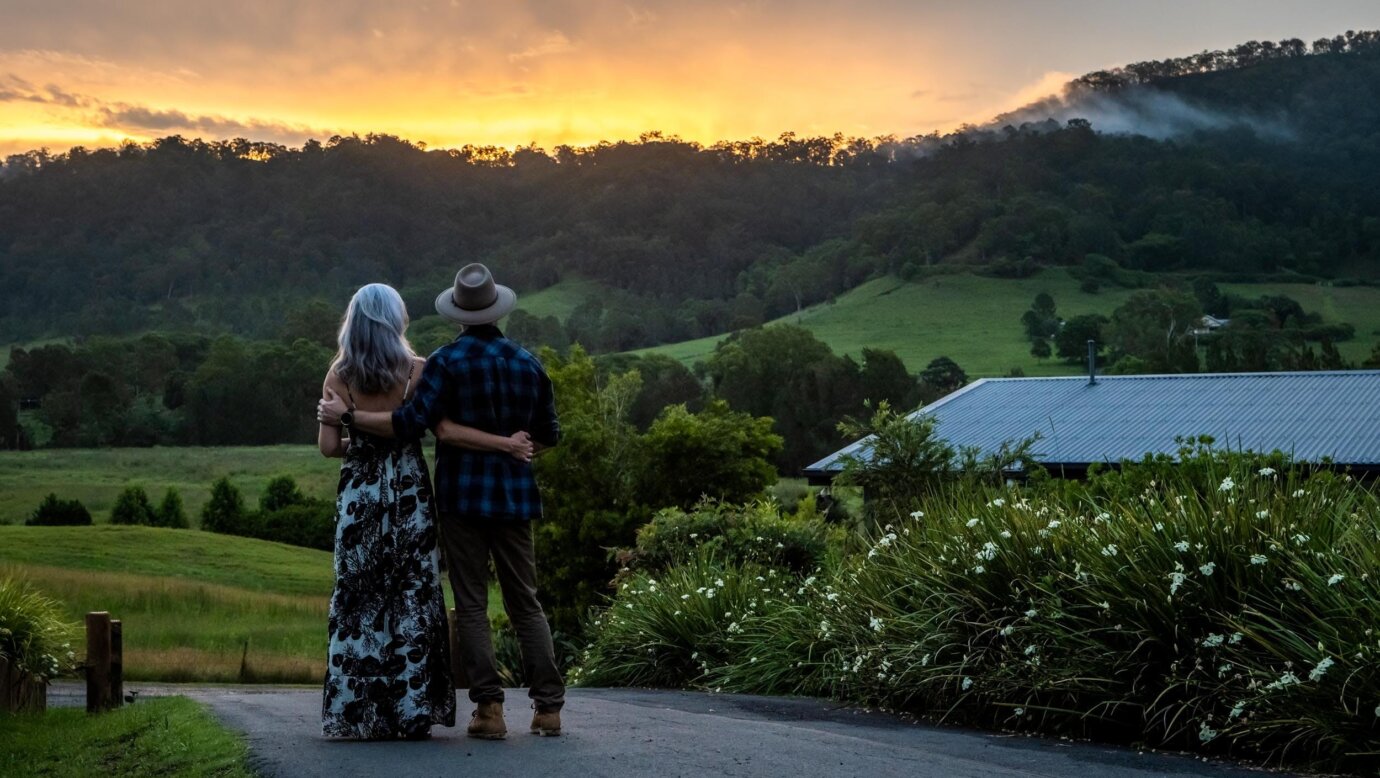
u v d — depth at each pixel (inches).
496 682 213.6
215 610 1330.0
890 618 307.4
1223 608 236.1
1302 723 209.3
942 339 6619.1
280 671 954.1
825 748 207.3
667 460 1160.2
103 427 5255.9
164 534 1996.8
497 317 218.5
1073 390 1125.7
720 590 430.0
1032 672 253.6
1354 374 1074.7
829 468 924.6
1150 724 232.8
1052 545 274.1
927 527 323.9
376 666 213.3
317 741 213.2
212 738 224.4
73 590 1346.0
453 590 214.1
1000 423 1035.9
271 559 1851.6
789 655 364.5
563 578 1127.6
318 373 5423.2
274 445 5216.5
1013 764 207.9
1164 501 283.7
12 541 1830.7
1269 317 6279.5
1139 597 245.3
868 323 7214.6
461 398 210.8
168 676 925.8
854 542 426.0
